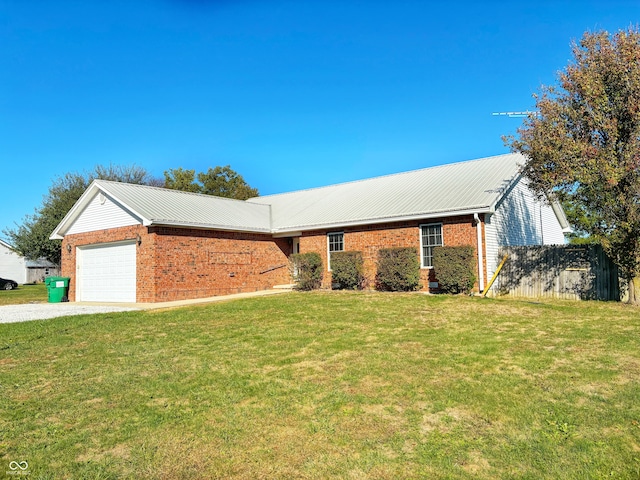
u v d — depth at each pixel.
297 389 6.24
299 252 21.78
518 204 19.05
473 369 6.85
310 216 21.52
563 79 13.23
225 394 6.18
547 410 5.32
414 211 17.44
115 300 19.05
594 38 12.82
